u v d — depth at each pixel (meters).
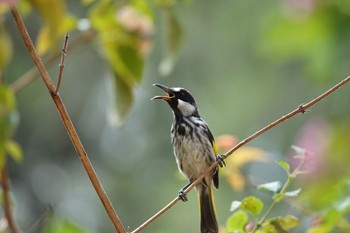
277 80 17.66
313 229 5.36
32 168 20.48
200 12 18.19
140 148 20.16
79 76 20.25
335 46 2.83
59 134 20.36
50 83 5.73
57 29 4.22
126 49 7.69
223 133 18.78
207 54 18.53
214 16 18.08
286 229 6.00
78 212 20.19
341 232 5.66
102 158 20.47
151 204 19.44
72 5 17.69
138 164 19.95
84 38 7.74
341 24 2.82
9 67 18.30
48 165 20.61
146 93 19.56
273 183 6.19
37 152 20.44
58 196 20.39
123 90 7.75
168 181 19.48
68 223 5.92
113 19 7.70
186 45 18.52
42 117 19.91
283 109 17.94
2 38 5.68
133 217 19.47
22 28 5.64
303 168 5.87
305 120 17.39
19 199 20.27
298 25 2.90
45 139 20.34
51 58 7.41
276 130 18.25
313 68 2.91
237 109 18.73
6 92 5.16
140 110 19.80
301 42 2.93
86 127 20.58
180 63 18.80
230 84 18.50
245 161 8.08
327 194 2.70
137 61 7.71
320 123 2.62
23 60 18.61
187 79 18.97
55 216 5.94
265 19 3.00
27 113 19.59
